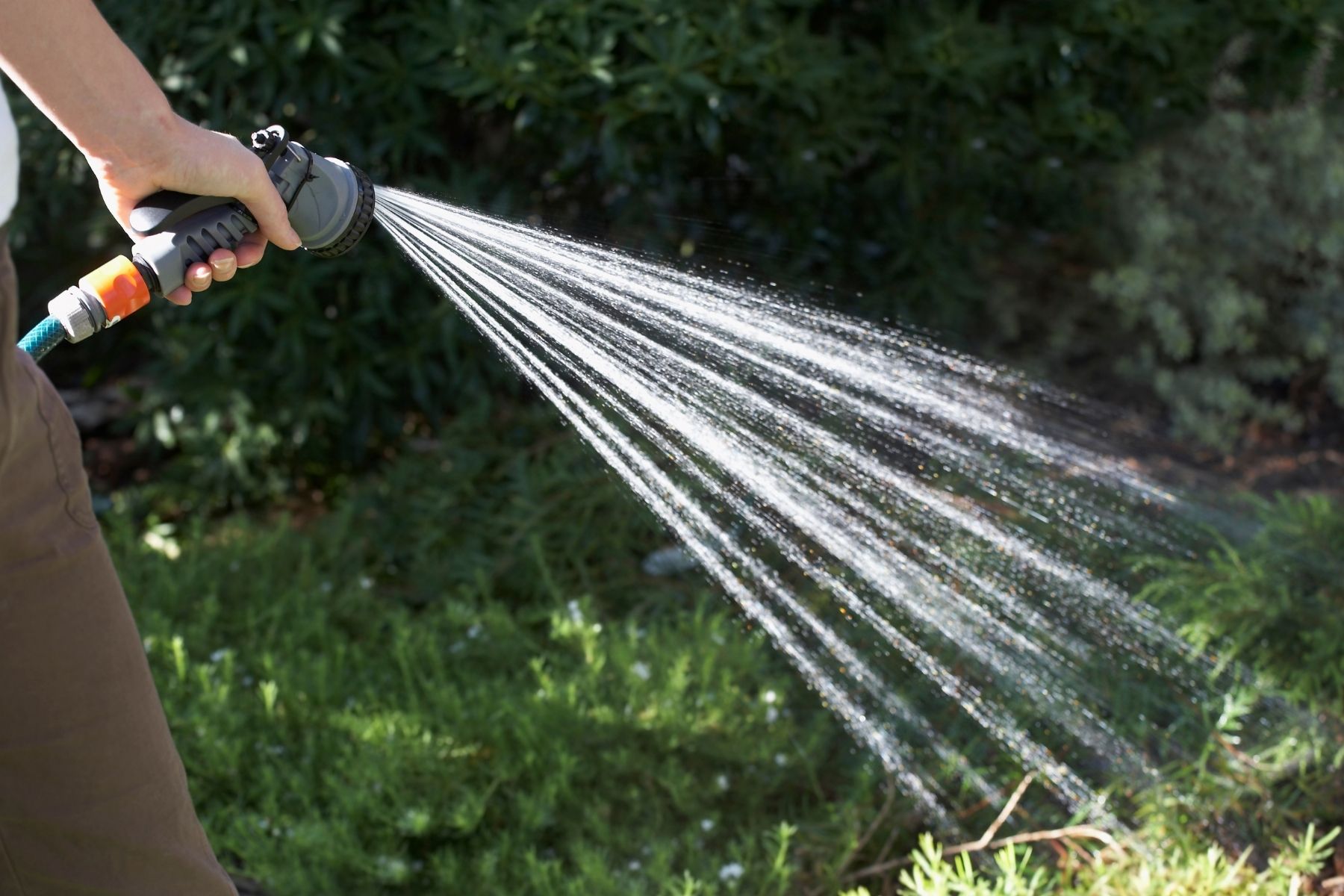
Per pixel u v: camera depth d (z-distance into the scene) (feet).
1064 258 39.27
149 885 14.28
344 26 30.78
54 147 31.86
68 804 13.79
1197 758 22.97
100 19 12.76
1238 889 20.07
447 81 29.71
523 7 29.22
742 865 20.40
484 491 31.86
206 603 26.84
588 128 30.73
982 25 32.17
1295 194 36.27
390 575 31.40
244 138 31.37
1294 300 38.29
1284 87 36.40
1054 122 33.81
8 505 12.82
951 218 35.73
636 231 33.22
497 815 21.74
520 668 26.04
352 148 31.14
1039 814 22.40
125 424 34.91
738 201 34.88
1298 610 24.25
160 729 14.26
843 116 32.22
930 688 24.63
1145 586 26.66
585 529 30.30
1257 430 37.52
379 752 21.86
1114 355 38.65
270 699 23.31
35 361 14.16
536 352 21.57
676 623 27.78
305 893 19.77
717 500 25.20
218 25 30.58
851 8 34.12
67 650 13.41
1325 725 22.75
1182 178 37.17
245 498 35.24
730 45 29.25
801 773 23.12
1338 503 30.83
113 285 14.16
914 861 20.95
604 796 22.33
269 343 33.40
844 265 36.04
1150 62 34.58
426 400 33.35
